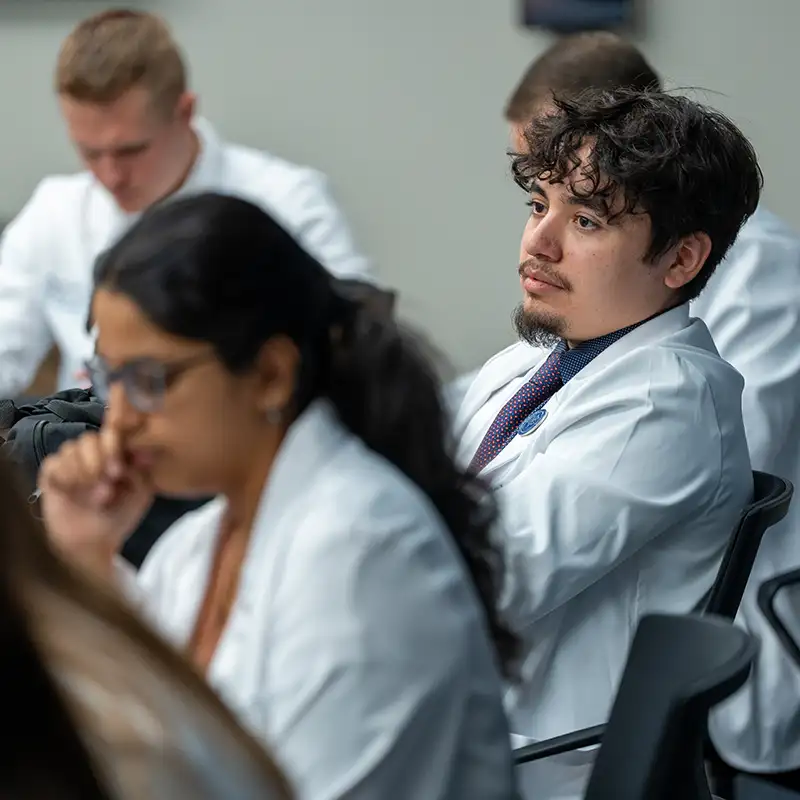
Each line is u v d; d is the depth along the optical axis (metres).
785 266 6.96
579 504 5.02
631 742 3.58
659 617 3.72
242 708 3.15
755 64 10.16
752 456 6.70
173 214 3.12
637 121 5.03
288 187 8.61
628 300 5.25
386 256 11.09
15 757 1.89
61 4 10.90
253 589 3.20
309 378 3.24
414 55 10.70
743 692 6.62
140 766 2.12
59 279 8.76
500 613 3.59
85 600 2.13
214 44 10.90
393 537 3.12
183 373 3.08
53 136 11.20
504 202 10.82
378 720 3.05
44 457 4.77
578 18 10.26
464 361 11.12
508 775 3.26
